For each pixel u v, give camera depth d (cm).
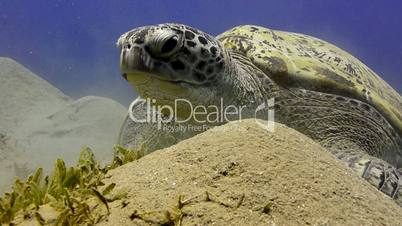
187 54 36
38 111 111
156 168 22
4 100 112
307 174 21
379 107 46
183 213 18
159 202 19
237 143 23
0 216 21
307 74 44
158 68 35
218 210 18
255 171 21
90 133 96
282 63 44
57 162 26
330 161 24
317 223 18
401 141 48
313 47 50
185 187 20
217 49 38
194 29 38
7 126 96
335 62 48
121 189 21
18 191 24
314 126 44
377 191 24
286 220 18
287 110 43
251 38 48
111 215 19
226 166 21
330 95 44
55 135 93
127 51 35
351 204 20
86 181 24
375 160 36
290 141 24
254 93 42
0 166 71
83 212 19
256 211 18
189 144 24
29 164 74
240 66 44
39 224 20
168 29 35
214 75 37
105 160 68
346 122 44
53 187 24
